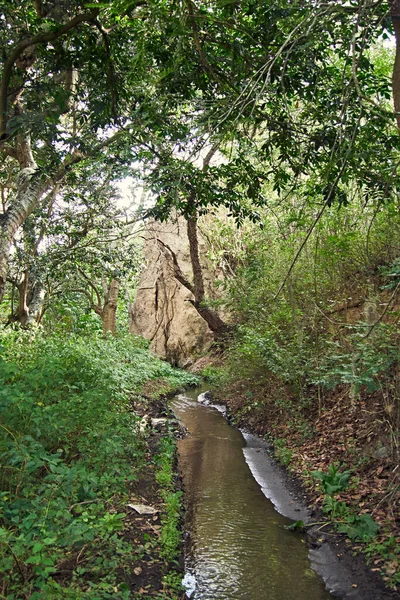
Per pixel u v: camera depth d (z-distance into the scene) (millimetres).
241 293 12461
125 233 13609
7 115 6512
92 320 20250
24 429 4695
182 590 3926
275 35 5156
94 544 3809
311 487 6102
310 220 8227
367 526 4676
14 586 3111
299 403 8602
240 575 4285
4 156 10945
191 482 6723
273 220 10883
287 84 5523
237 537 5023
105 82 6656
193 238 14164
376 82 5551
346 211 8078
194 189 7098
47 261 12227
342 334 7840
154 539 4527
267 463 7527
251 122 5305
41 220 11719
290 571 4355
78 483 4203
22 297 13141
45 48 6426
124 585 3562
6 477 4262
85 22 6293
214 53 5832
